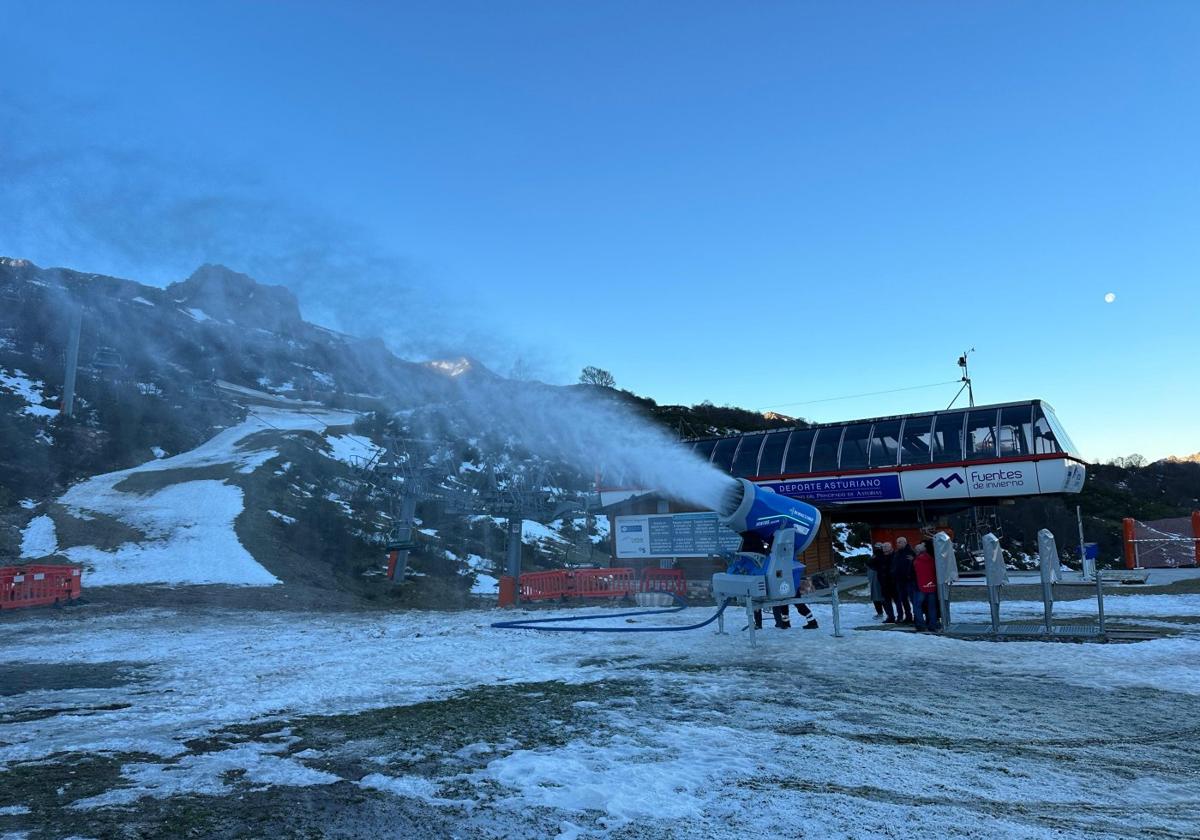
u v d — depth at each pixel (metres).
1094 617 13.30
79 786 4.20
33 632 14.26
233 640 12.59
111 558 24.19
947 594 11.67
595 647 10.55
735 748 5.01
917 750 4.97
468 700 6.82
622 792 4.07
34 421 39.88
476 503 28.72
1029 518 59.78
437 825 3.59
